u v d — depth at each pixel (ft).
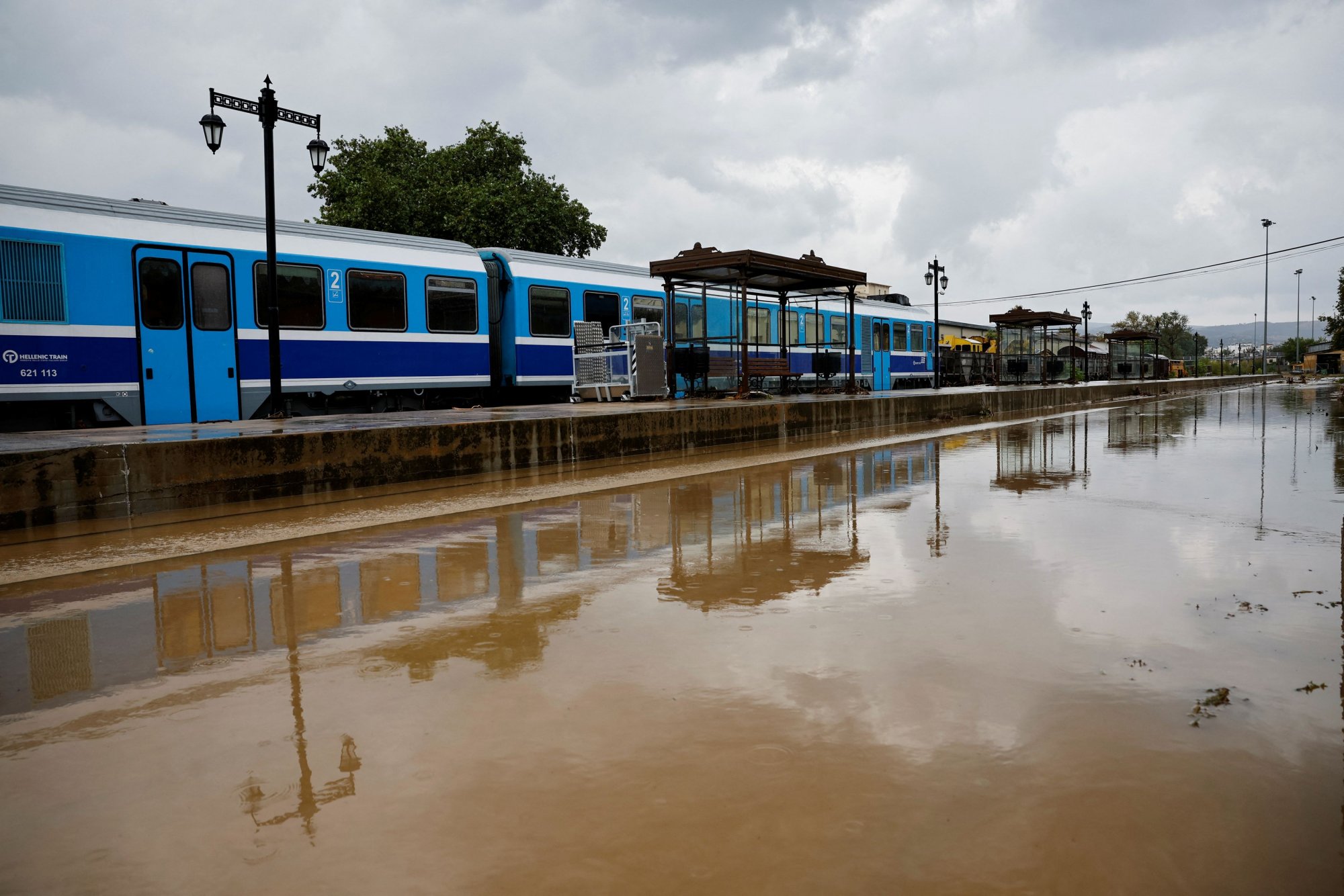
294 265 44.16
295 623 12.76
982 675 9.91
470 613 13.10
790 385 84.99
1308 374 246.68
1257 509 21.50
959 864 6.11
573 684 9.89
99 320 37.29
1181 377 194.59
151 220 39.34
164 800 7.37
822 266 58.85
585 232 109.50
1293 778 7.29
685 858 6.28
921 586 14.23
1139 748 7.91
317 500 24.97
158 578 15.62
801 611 12.84
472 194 97.19
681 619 12.50
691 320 70.85
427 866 6.25
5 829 6.94
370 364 47.42
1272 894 5.71
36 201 36.04
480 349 53.26
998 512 21.58
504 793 7.33
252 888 6.02
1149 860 6.11
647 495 25.70
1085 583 14.25
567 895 5.84
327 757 8.13
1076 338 136.98
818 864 6.16
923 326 114.21
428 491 27.04
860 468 32.04
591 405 47.37
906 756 7.85
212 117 36.68
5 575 15.92
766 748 8.07
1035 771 7.50
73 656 11.37
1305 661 10.25
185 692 9.97
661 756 7.95
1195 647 10.81
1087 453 36.70
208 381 40.86
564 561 16.69
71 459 20.74
